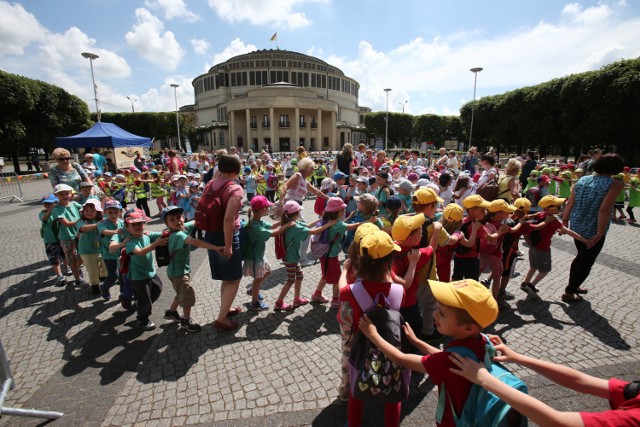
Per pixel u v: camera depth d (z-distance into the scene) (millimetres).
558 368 1562
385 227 4098
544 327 3924
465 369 1476
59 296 5023
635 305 4426
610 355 3385
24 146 30234
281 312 4414
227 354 3521
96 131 17234
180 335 3916
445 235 3432
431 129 61312
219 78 73625
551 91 28328
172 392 2980
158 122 54000
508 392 1330
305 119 62594
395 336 1925
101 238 4660
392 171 11094
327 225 4121
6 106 26531
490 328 3920
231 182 3660
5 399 2787
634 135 24203
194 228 3879
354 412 2252
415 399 2850
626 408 1279
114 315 4426
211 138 71562
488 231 3930
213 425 2609
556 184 12016
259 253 4207
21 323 4234
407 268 2809
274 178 12633
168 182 12203
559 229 4352
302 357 3449
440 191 7410
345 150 8562
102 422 2652
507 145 36125
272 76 71875
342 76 80750
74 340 3838
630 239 7637
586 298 4652
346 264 2629
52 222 5109
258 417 2680
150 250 3762
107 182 10773
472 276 3896
